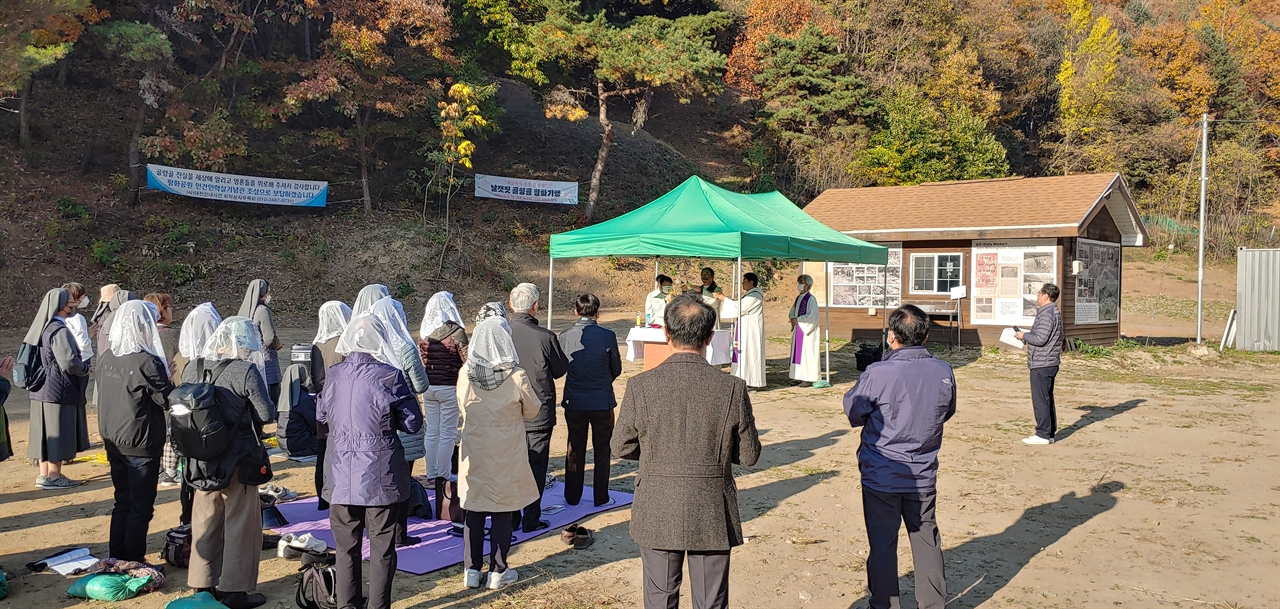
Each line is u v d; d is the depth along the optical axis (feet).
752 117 135.54
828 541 18.70
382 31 82.84
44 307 22.67
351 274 79.00
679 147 135.23
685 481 10.85
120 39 70.13
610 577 16.29
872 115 116.47
